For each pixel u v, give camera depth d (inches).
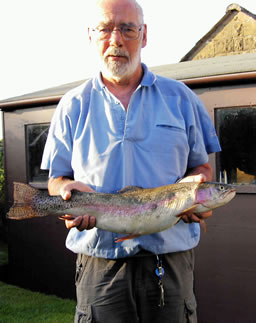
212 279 231.0
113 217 112.8
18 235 326.6
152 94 120.0
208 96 232.8
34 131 315.6
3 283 335.0
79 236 120.4
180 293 115.0
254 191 218.7
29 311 264.4
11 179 330.3
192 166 128.1
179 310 114.7
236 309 224.8
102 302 114.3
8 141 331.6
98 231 115.6
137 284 113.7
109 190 115.5
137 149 115.6
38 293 306.8
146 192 113.1
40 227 312.8
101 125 118.0
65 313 259.6
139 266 113.7
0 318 250.2
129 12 114.9
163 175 115.8
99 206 113.7
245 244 222.5
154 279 113.7
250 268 221.1
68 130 122.4
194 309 119.4
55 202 117.2
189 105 122.1
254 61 265.3
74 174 122.0
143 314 114.9
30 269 319.0
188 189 112.5
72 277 294.8
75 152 119.2
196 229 122.6
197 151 124.3
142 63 125.0
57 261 303.0
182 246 115.3
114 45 114.2
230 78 223.1
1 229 451.8
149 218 111.7
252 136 222.5
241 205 223.5
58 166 123.4
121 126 116.1
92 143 117.0
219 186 112.8
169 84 122.6
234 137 227.1
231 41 614.9
